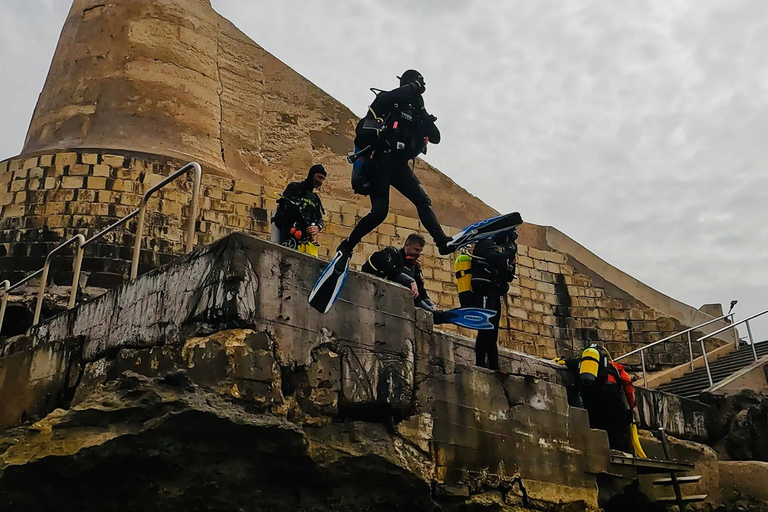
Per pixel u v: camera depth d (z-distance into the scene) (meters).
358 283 6.74
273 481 5.70
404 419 6.70
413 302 7.38
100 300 7.42
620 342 17.17
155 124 15.06
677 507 9.76
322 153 17.91
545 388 8.27
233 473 5.48
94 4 16.22
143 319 6.62
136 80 15.32
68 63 15.73
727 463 10.98
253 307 5.89
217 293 5.91
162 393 5.33
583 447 8.41
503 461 7.46
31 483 5.07
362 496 6.12
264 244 6.12
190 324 6.09
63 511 5.16
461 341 8.10
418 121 6.57
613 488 8.72
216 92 16.69
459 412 7.22
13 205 13.14
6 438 5.68
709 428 12.33
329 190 17.48
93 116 14.85
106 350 6.98
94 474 5.15
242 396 5.55
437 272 16.44
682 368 16.12
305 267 6.38
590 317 17.33
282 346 5.99
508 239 8.26
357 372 6.46
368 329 6.68
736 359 15.78
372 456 6.15
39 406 7.64
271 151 17.28
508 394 7.81
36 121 15.52
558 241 18.09
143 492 5.25
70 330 7.77
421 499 6.43
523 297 16.97
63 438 5.18
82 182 13.23
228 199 14.22
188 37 16.50
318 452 5.91
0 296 11.75
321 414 6.11
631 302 17.58
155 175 13.75
